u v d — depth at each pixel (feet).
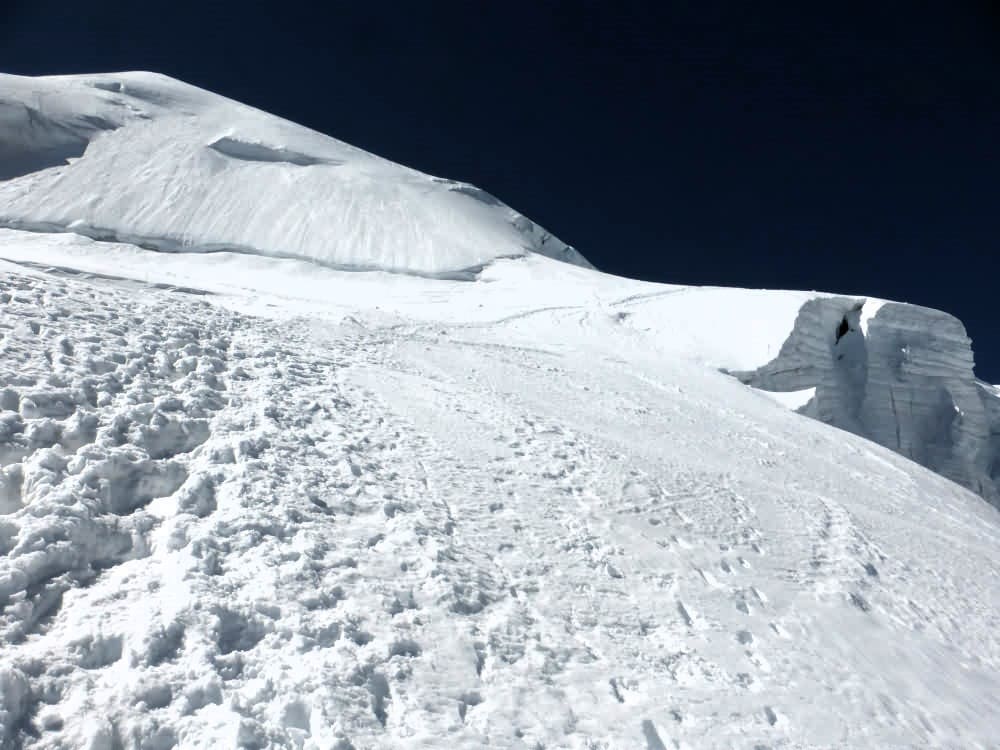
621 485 32.19
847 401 126.93
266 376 33.06
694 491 34.37
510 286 161.79
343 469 25.21
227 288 78.79
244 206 192.44
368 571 19.24
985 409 143.23
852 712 19.39
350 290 141.69
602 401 53.31
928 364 132.87
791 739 17.42
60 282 36.19
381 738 13.69
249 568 17.63
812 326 124.67
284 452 24.75
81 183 186.39
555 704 16.35
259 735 12.72
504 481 29.19
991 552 44.04
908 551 36.09
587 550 24.85
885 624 26.13
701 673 19.25
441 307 122.01
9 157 194.80
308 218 193.06
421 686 15.55
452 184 255.29
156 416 23.71
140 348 29.66
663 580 24.14
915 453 127.54
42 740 11.64
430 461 28.96
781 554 29.71
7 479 17.65
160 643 14.25
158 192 189.57
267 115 259.80
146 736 12.27
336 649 15.70
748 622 22.91
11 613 13.85
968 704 22.16
